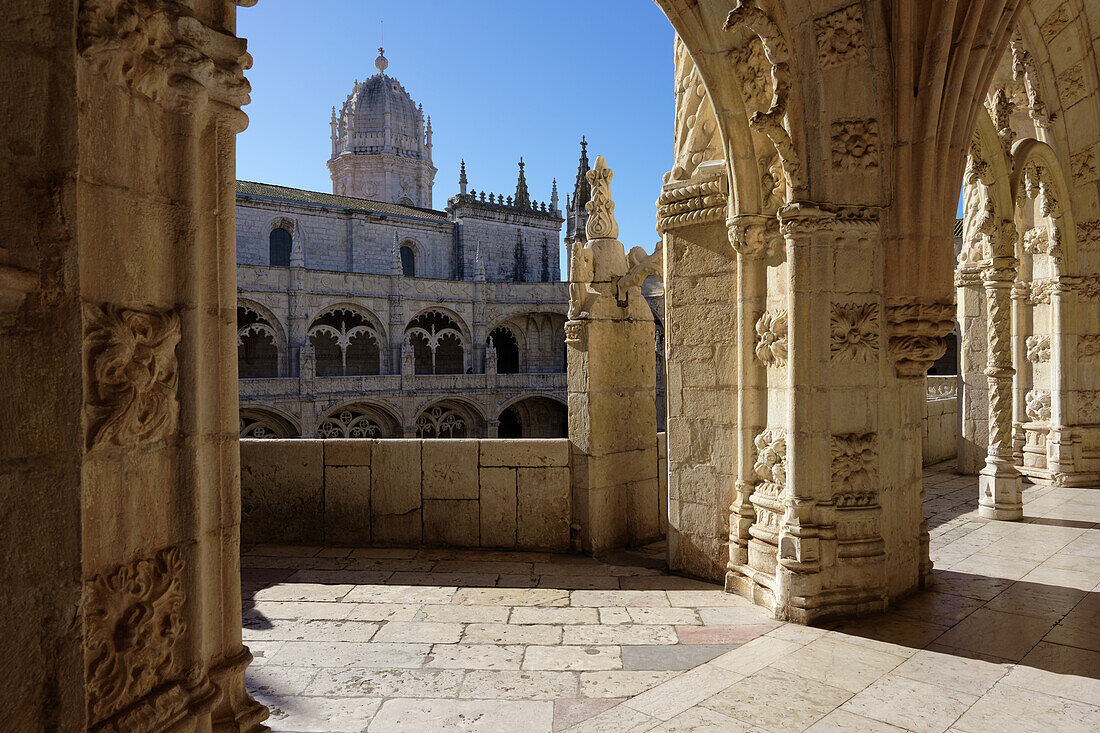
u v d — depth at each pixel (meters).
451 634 5.04
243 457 7.82
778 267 5.66
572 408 7.47
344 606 5.66
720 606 5.61
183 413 2.38
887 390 5.55
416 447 7.69
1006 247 8.35
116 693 2.10
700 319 6.39
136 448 2.20
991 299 8.53
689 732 3.64
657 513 8.09
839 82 5.27
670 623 5.23
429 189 58.72
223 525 2.59
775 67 5.12
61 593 1.92
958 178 5.42
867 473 5.37
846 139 5.29
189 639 2.38
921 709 3.86
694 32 5.52
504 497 7.58
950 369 35.12
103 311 2.06
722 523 6.25
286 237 42.12
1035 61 10.12
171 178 2.35
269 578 6.46
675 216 6.48
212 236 2.51
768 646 4.77
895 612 5.39
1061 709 3.84
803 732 3.63
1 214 1.89
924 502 9.48
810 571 5.22
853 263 5.36
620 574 6.58
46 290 1.91
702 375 6.39
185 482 2.38
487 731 3.67
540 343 46.12
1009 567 6.55
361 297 37.91
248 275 34.16
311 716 3.83
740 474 6.00
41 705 1.91
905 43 5.14
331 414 36.16
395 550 7.51
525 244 54.19
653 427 8.09
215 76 2.40
